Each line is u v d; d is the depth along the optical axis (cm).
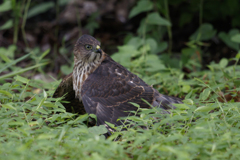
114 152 584
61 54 1878
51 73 1756
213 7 1717
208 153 566
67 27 2027
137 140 579
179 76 1234
